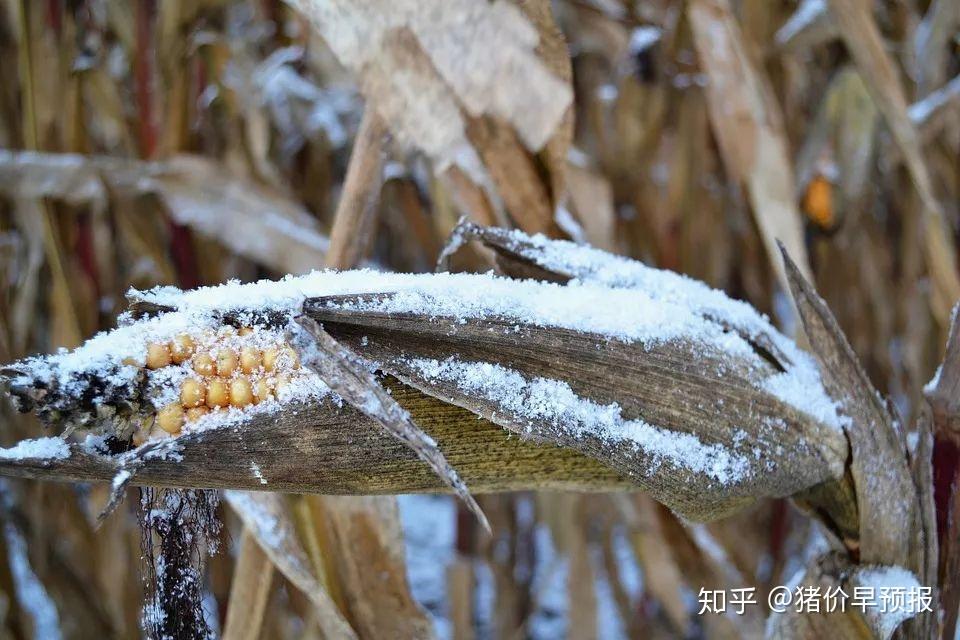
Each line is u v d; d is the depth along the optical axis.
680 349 0.50
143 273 0.97
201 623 0.49
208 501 0.50
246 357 0.46
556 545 1.14
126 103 1.13
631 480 0.50
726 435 0.50
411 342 0.47
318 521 0.63
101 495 0.93
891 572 0.54
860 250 1.19
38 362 0.44
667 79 1.09
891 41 1.16
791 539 1.24
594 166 1.15
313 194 1.17
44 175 0.88
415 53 0.59
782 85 1.14
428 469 0.48
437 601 1.29
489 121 0.60
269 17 1.13
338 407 0.47
